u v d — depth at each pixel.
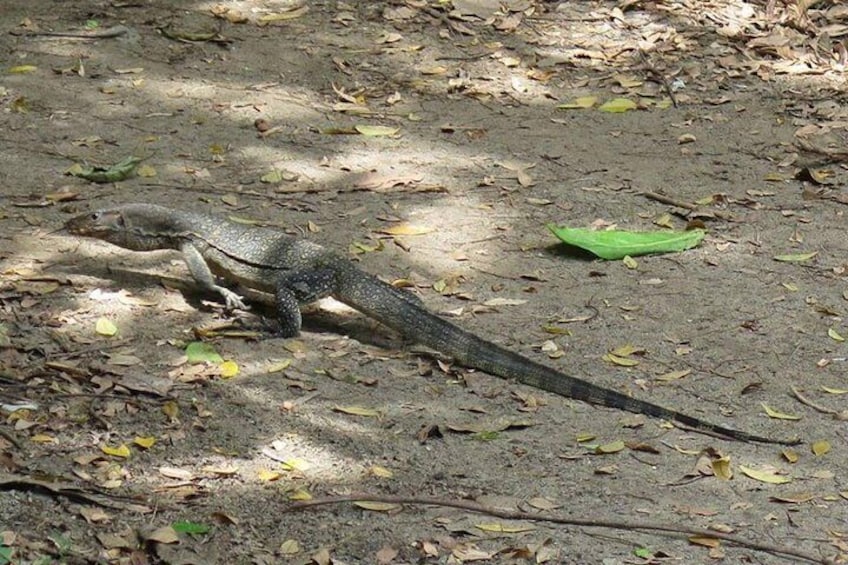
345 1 19.58
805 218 14.30
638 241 13.32
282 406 10.47
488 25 19.22
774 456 10.16
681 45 18.81
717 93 17.64
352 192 14.47
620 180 15.09
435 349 11.27
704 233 13.76
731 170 15.49
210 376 10.81
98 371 10.70
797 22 19.50
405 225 13.73
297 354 11.29
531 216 14.12
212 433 10.06
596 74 18.03
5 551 8.30
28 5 18.73
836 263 13.34
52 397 10.36
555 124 16.55
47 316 11.56
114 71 17.02
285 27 18.67
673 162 15.63
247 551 8.77
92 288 12.13
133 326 11.53
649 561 8.84
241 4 19.27
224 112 16.25
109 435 9.94
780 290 12.73
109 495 9.23
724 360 11.48
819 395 11.01
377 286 11.54
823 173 15.47
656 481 9.77
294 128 15.98
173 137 15.49
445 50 18.41
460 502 9.32
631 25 19.42
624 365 11.35
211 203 13.95
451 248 13.32
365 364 11.21
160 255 12.91
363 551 8.83
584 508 9.39
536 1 19.92
